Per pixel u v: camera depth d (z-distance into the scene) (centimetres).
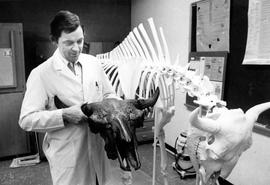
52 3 446
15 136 374
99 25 488
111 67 268
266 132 241
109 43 462
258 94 244
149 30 439
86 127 152
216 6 285
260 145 249
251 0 241
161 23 405
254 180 258
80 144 151
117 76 247
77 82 150
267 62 230
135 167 116
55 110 138
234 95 272
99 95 163
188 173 302
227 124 122
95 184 163
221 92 285
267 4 226
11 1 420
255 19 238
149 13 438
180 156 306
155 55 211
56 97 148
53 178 152
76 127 148
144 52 228
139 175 308
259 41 236
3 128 366
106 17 491
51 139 153
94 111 125
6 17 421
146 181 294
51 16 447
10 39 350
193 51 335
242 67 259
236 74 268
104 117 122
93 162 157
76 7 465
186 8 342
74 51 140
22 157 375
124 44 257
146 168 331
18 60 361
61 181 150
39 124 137
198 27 319
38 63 396
